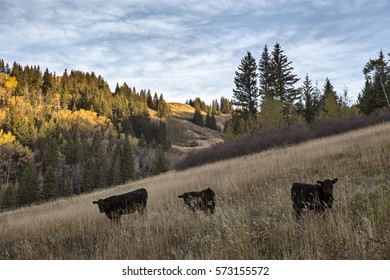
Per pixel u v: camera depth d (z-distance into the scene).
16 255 9.16
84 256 7.82
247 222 7.07
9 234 12.63
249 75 48.19
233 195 11.70
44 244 9.67
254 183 12.49
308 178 11.47
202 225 8.07
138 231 8.34
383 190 7.96
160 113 184.88
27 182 55.03
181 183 16.69
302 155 16.22
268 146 31.03
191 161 35.09
